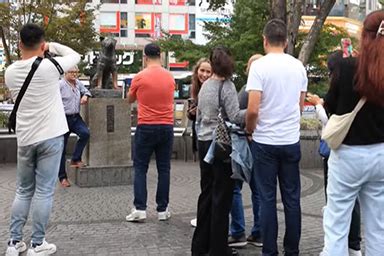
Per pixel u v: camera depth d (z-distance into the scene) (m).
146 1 52.62
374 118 3.46
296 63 4.49
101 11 51.34
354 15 37.41
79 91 8.76
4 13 19.31
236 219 5.27
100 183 8.77
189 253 5.11
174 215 6.71
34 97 4.72
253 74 4.36
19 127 4.79
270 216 4.48
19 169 4.90
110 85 9.12
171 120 6.29
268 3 18.23
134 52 45.81
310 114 12.91
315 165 11.20
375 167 3.48
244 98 5.07
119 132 9.00
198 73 5.56
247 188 8.51
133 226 6.14
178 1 52.59
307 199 7.73
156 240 5.55
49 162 4.83
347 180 3.55
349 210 3.62
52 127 4.80
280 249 5.22
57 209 7.03
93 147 8.86
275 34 4.46
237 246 5.29
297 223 4.54
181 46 20.20
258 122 4.44
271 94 4.37
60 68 4.81
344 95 3.51
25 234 5.73
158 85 6.09
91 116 8.84
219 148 4.48
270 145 4.40
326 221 3.68
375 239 3.59
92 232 5.88
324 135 3.59
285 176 4.51
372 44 3.39
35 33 4.77
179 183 9.16
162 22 52.66
